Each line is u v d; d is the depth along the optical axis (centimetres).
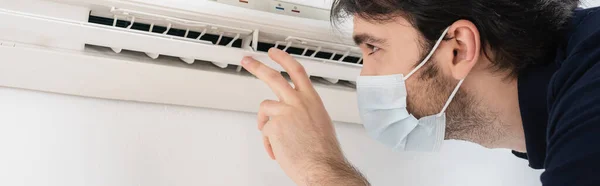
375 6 89
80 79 111
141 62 110
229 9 103
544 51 83
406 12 87
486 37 83
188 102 123
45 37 102
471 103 89
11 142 113
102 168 119
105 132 121
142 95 118
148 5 99
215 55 107
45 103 117
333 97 126
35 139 115
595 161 58
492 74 86
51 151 116
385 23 90
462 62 85
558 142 64
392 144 105
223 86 118
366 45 96
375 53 95
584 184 59
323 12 112
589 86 63
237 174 131
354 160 144
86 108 120
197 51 105
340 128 143
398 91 94
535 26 83
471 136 96
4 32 100
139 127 124
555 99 72
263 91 122
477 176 158
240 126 133
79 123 119
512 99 87
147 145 124
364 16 91
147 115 125
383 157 148
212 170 129
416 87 92
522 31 82
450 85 89
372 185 145
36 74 108
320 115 97
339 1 98
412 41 89
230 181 130
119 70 110
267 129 98
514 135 91
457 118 93
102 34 100
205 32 112
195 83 117
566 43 82
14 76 108
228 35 115
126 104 124
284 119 96
